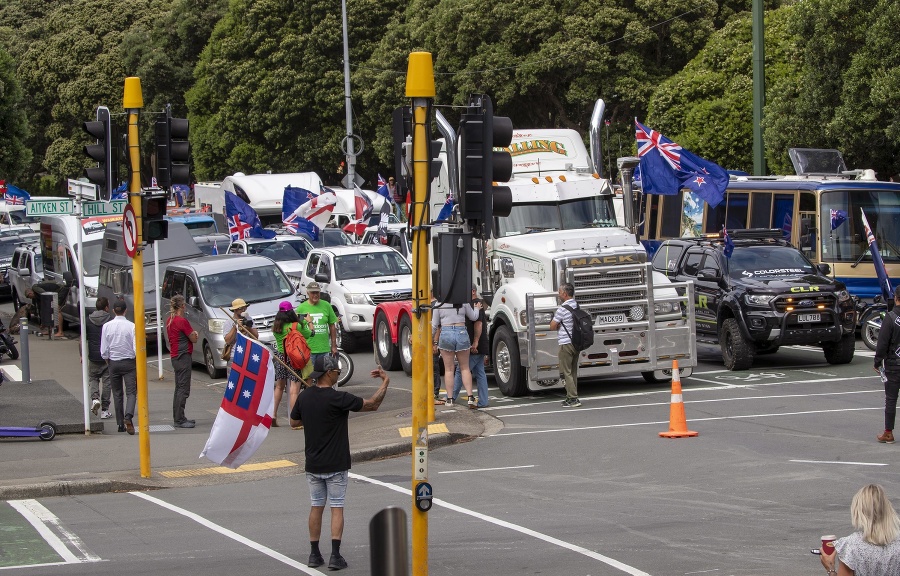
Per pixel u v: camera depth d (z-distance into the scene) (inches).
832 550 430.6
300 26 3843.5
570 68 2974.9
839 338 1403.8
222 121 4143.7
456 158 641.0
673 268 1601.9
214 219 2999.5
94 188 1165.7
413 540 577.9
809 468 866.8
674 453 946.7
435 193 1459.2
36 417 1165.7
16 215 3708.2
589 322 1205.7
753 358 1481.3
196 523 774.5
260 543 711.7
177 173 954.1
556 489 839.1
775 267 1481.3
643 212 2122.3
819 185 1700.3
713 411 1141.7
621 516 743.1
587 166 1480.1
